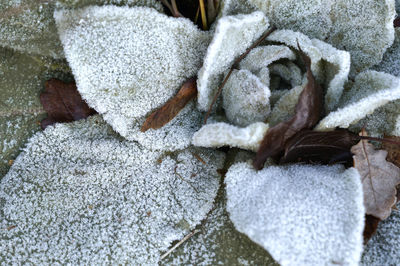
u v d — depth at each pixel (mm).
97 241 524
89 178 533
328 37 535
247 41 521
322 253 489
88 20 518
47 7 527
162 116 531
